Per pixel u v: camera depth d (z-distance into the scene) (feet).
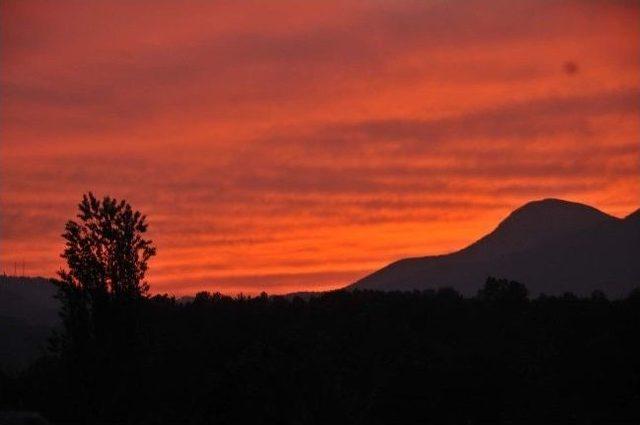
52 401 218.79
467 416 238.68
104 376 213.46
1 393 226.99
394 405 240.32
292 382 226.79
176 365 250.57
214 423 220.64
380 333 280.31
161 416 221.05
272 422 218.59
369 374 255.29
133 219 221.66
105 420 211.61
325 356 243.81
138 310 219.20
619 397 247.29
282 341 247.50
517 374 259.39
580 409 242.78
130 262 220.02
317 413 223.30
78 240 218.59
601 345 271.90
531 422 236.43
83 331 215.31
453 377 252.21
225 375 231.09
